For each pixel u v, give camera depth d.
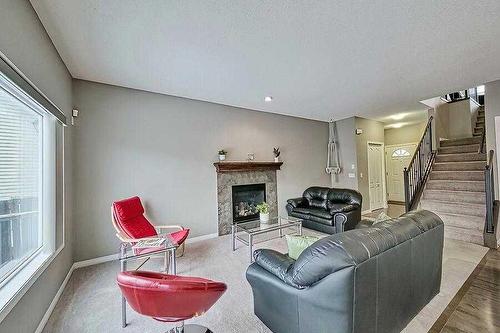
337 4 1.90
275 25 2.16
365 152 6.34
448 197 4.39
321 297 1.41
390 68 3.14
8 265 1.74
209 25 2.15
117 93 3.61
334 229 4.30
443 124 5.98
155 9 1.92
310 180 6.20
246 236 4.44
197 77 3.34
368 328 1.45
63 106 2.76
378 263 1.47
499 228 3.63
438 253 2.19
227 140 4.77
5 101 1.75
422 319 1.92
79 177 3.26
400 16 2.06
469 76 3.47
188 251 3.65
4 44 1.48
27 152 2.05
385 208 6.79
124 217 3.06
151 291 1.20
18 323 1.58
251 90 3.92
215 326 1.90
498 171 3.76
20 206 1.93
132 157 3.70
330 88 3.88
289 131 5.82
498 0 1.87
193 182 4.29
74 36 2.29
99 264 3.29
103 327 1.94
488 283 2.47
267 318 1.85
